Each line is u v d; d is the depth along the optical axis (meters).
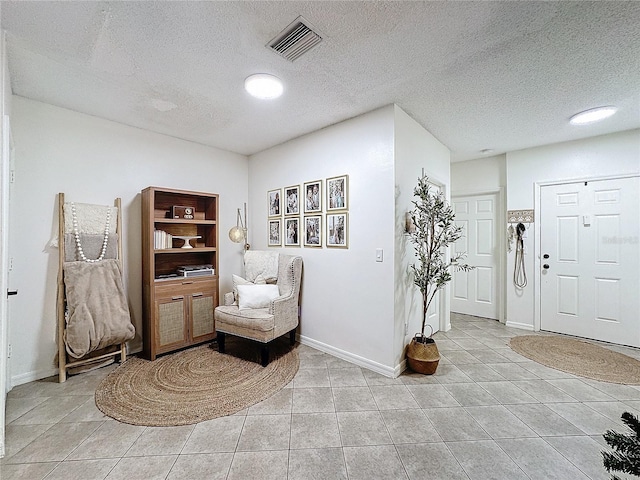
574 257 3.52
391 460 1.56
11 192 2.23
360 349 2.73
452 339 3.42
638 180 3.13
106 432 1.79
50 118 2.54
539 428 1.81
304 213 3.28
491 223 4.27
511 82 2.18
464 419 1.91
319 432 1.79
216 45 1.76
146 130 3.14
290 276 3.15
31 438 1.73
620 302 3.24
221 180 3.80
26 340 2.40
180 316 3.05
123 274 2.94
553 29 1.62
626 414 0.80
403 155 2.65
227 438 1.74
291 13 1.49
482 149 3.81
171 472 1.48
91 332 2.50
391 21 1.55
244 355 2.96
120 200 2.92
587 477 1.44
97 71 2.03
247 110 2.65
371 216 2.65
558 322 3.63
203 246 3.61
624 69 2.00
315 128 3.09
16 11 1.46
